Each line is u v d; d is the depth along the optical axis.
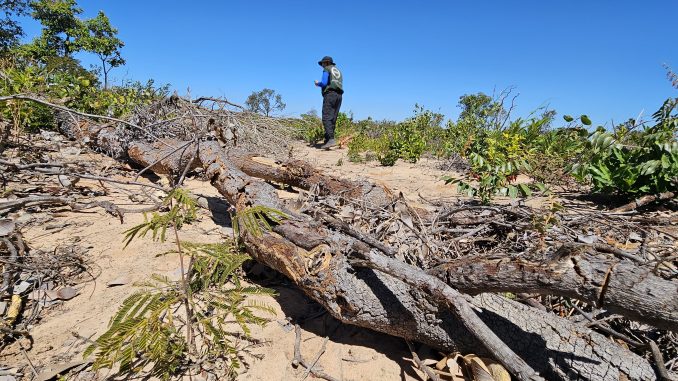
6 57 6.10
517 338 1.74
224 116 5.08
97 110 5.80
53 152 4.89
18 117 4.70
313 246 2.11
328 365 1.87
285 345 1.98
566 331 1.79
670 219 3.21
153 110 4.98
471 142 6.64
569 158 5.25
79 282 2.32
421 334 1.83
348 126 14.00
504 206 3.29
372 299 1.85
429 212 3.24
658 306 1.23
